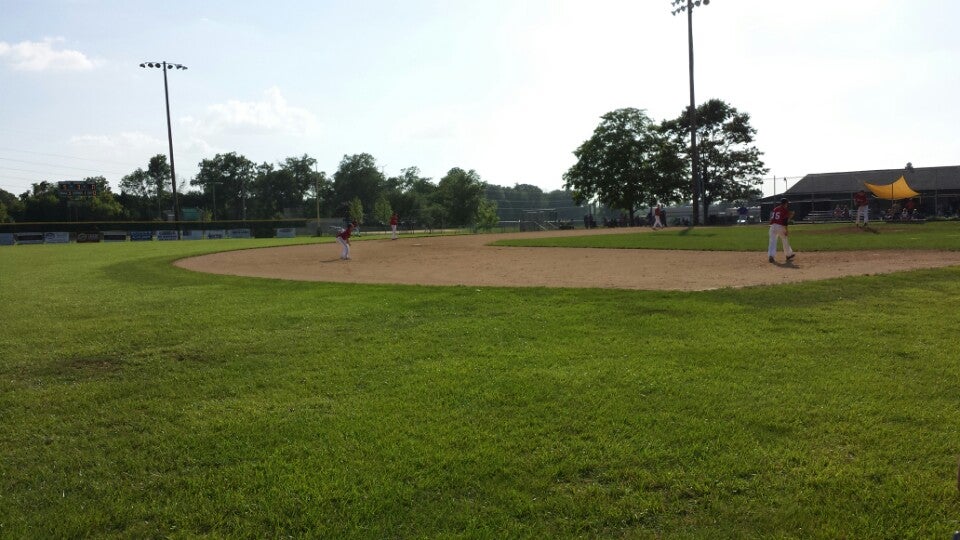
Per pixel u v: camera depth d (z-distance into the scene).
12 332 8.84
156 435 4.84
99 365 6.98
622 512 3.54
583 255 20.89
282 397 5.65
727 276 13.26
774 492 3.71
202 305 11.23
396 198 120.38
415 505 3.70
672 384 5.62
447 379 6.00
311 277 16.08
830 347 6.76
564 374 6.02
